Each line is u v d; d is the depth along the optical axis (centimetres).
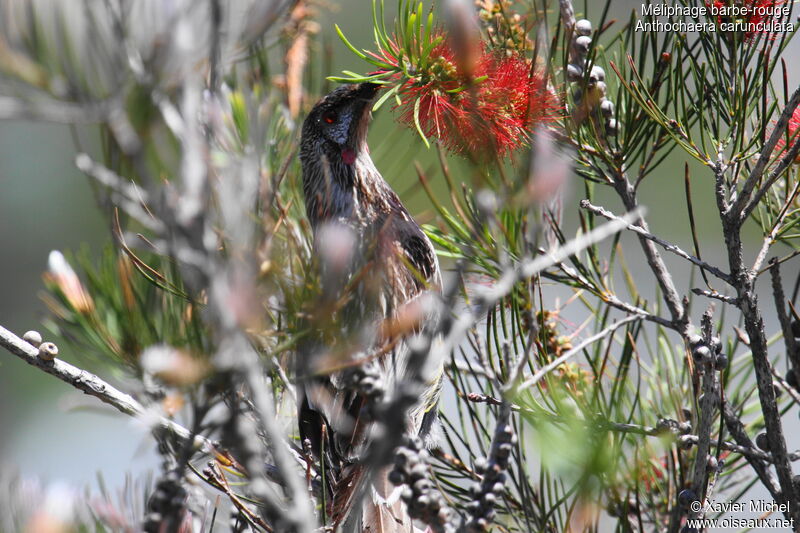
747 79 538
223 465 511
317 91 644
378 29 584
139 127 353
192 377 341
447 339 345
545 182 352
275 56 636
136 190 378
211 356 363
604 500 518
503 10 612
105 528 433
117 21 355
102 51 355
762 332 533
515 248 517
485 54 566
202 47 381
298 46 577
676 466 596
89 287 476
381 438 342
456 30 366
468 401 590
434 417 690
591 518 458
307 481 498
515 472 576
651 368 657
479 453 671
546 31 546
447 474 609
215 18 365
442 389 680
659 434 511
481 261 555
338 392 573
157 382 428
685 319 558
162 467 419
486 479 391
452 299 363
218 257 364
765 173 588
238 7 409
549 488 522
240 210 381
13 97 353
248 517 482
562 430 476
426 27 561
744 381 641
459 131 550
